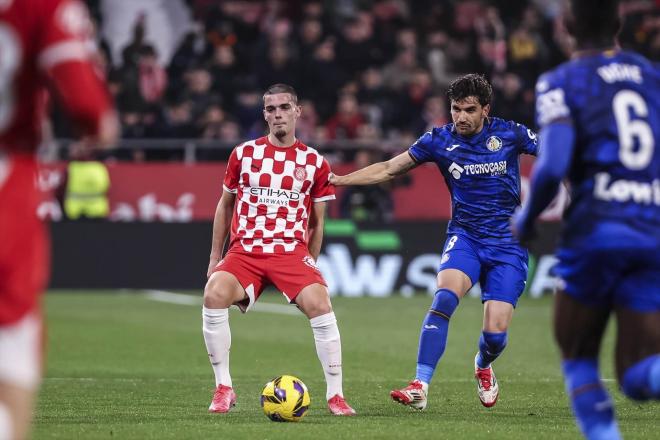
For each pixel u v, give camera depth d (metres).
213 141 57.38
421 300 53.38
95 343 37.56
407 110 63.09
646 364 13.73
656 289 14.01
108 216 55.44
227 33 66.62
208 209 56.16
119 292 54.81
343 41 66.56
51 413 22.23
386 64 67.38
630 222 13.91
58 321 43.78
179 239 55.56
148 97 63.03
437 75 65.94
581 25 14.54
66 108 11.09
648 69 14.43
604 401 14.46
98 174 55.00
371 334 40.94
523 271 23.86
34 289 11.34
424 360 22.69
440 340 22.70
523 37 66.06
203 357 34.50
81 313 46.59
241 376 30.08
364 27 67.38
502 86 64.31
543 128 14.04
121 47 72.12
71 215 55.00
